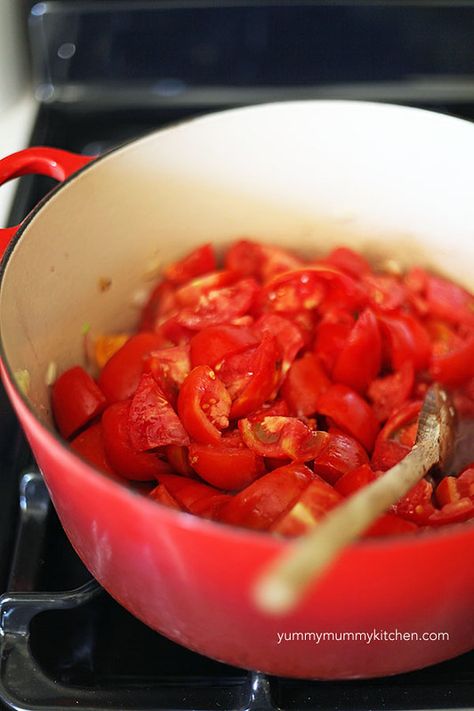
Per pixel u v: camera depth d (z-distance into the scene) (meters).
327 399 0.69
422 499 0.61
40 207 0.65
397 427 0.69
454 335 0.75
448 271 0.79
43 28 0.89
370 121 0.72
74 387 0.68
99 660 0.64
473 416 0.73
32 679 0.60
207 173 0.74
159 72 0.93
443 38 0.91
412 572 0.50
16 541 0.67
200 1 0.89
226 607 0.53
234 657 0.57
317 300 0.75
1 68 0.87
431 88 0.93
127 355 0.71
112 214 0.72
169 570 0.53
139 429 0.66
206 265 0.78
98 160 0.68
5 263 0.61
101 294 0.74
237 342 0.70
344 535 0.43
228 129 0.72
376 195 0.76
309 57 0.92
